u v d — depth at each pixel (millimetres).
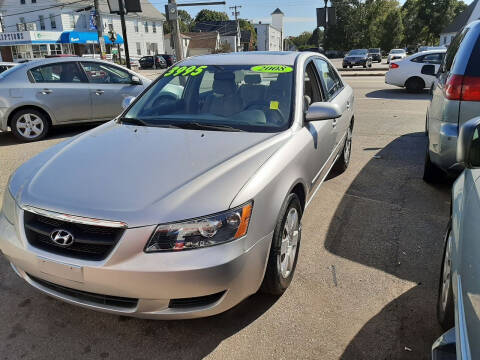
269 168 2582
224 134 3059
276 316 2670
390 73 13984
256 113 3312
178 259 2113
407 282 3010
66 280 2240
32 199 2367
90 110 7859
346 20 77750
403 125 8508
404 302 2785
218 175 2424
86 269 2154
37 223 2340
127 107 3807
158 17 61000
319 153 3555
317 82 4133
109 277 2133
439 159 3959
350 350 2383
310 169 3268
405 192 4730
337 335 2498
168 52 74375
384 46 76938
